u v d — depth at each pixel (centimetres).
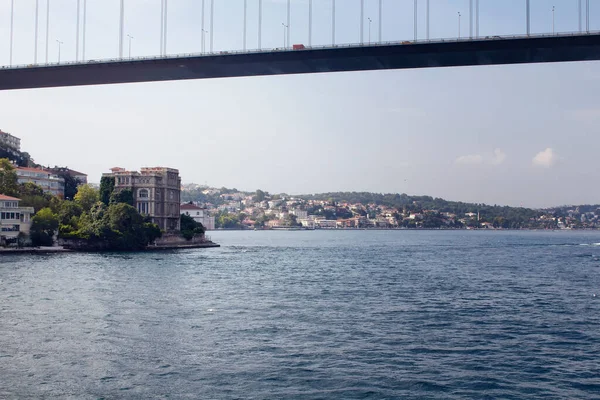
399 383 4103
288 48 10225
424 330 5741
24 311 6397
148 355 4669
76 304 6912
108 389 3891
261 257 16438
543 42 9112
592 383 4166
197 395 3812
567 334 5647
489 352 4928
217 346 4975
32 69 11294
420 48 9631
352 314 6544
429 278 10662
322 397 3816
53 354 4644
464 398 3847
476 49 9425
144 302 7162
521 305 7388
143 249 18850
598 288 9262
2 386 3912
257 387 3975
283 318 6238
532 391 3988
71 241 17462
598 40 8925
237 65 10544
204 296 7800
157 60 10725
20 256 14775
